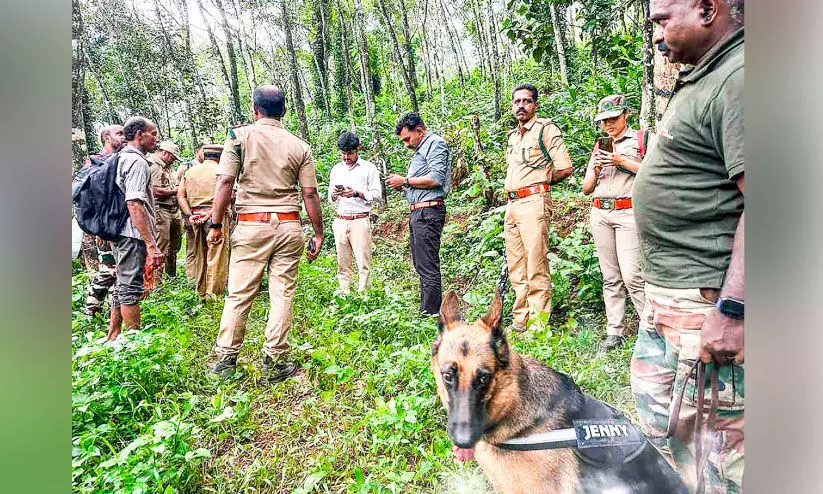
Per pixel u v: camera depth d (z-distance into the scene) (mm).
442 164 3527
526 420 1625
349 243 4332
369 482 2121
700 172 1569
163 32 4207
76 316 4000
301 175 3291
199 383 3141
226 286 4227
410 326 3373
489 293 3377
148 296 4234
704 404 1618
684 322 1669
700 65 1523
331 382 2984
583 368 2564
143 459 2199
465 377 1595
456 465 2129
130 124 3373
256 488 2303
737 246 1441
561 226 3818
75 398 2580
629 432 1650
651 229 1723
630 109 3650
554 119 4426
